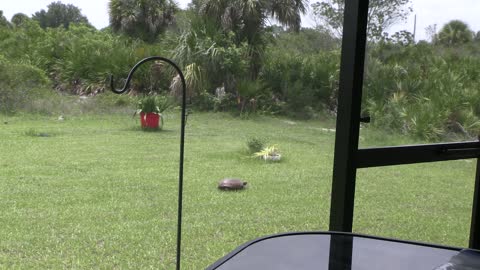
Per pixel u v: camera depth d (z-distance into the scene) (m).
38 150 6.45
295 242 1.29
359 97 1.91
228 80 11.87
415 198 4.71
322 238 1.32
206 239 3.43
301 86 10.25
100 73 12.26
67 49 13.63
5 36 15.15
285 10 11.36
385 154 2.06
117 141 7.41
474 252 1.25
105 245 3.22
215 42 11.59
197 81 11.28
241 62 11.63
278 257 1.19
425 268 1.16
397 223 3.96
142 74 12.05
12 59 13.45
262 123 10.20
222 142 7.74
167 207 4.18
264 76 12.08
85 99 11.49
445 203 4.56
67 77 12.77
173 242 3.32
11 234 3.34
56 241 3.25
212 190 4.83
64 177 5.10
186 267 2.89
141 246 3.23
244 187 4.98
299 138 8.42
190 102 11.41
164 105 8.98
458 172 4.85
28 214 3.83
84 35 14.70
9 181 4.82
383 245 1.29
